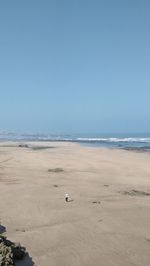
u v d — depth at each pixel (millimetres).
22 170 37625
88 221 18656
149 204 22672
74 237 16281
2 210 20625
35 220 18766
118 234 16781
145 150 71750
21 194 24891
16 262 13500
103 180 32188
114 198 24250
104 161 48625
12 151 65562
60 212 20281
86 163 45875
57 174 35125
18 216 19453
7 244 13875
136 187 29188
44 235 16500
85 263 13672
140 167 42344
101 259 14047
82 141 122375
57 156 55469
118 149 74500
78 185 29031
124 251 14859
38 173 35500
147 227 17906
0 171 36438
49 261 13742
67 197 23078
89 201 23125
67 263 13625
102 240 15992
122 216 19688
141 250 15008
